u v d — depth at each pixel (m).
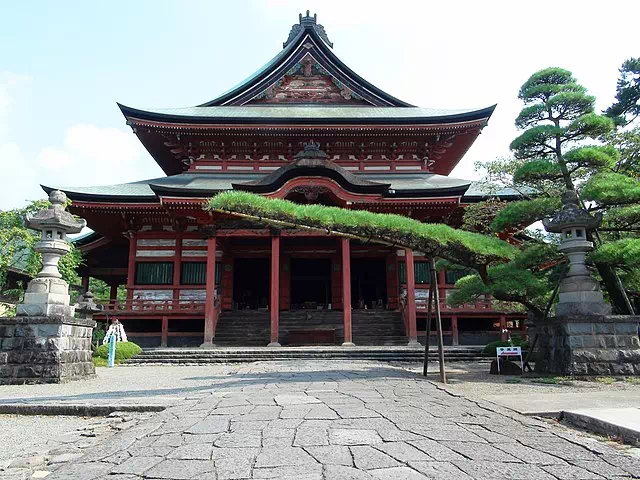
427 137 37.75
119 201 32.62
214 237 30.78
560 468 5.39
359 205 31.08
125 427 8.86
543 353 16.47
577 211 15.59
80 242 39.12
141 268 34.50
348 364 20.86
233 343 30.72
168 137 37.41
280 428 7.44
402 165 38.69
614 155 17.19
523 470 5.29
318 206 15.00
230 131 36.22
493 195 28.03
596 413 8.31
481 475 5.09
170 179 36.28
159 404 10.52
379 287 42.12
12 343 15.63
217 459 5.77
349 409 9.05
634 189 15.06
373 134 36.84
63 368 15.70
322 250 37.69
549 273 24.27
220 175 37.44
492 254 15.71
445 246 15.46
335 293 37.34
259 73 42.31
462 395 10.86
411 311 30.28
